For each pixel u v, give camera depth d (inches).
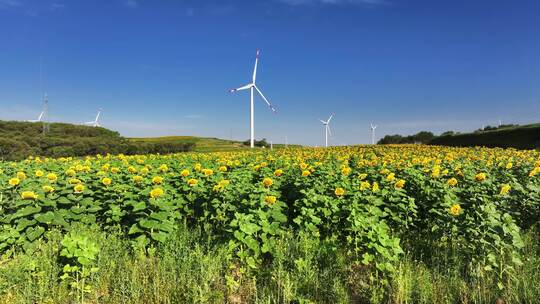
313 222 343.6
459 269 278.4
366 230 311.3
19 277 252.7
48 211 326.3
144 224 306.5
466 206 344.8
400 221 356.2
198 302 240.2
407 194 419.8
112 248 299.7
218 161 819.4
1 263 283.3
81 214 352.5
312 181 419.5
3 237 295.1
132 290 245.6
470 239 291.4
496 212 304.3
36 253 285.0
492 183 443.5
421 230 366.3
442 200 362.3
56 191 366.9
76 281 255.3
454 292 251.4
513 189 399.9
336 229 341.1
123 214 350.0
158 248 306.0
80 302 242.8
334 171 538.6
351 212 320.8
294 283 255.8
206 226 346.6
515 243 267.6
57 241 304.7
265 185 358.6
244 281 271.1
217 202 365.7
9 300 238.2
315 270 276.8
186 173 425.1
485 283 260.2
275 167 644.7
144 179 411.5
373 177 470.9
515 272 264.5
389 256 269.6
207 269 267.1
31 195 315.9
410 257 295.4
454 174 479.5
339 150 1433.3
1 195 360.2
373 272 281.4
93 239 309.6
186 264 273.1
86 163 706.8
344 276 275.1
